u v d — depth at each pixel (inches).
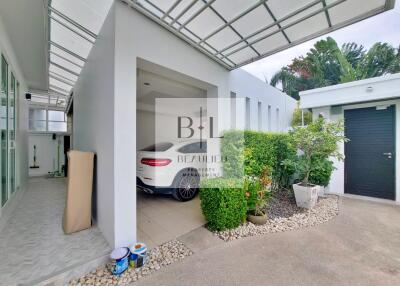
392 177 174.2
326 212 140.9
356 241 101.0
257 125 251.4
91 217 118.3
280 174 184.4
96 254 86.7
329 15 105.7
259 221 121.3
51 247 92.4
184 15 106.7
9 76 142.6
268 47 136.9
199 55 136.5
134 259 80.5
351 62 690.8
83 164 112.1
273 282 72.0
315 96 206.5
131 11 95.3
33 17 120.8
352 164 194.1
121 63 91.0
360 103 189.0
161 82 152.1
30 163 321.4
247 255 88.7
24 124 216.8
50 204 159.3
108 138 96.4
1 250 89.9
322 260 85.0
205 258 86.5
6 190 134.1
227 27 117.6
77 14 125.3
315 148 157.5
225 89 162.7
